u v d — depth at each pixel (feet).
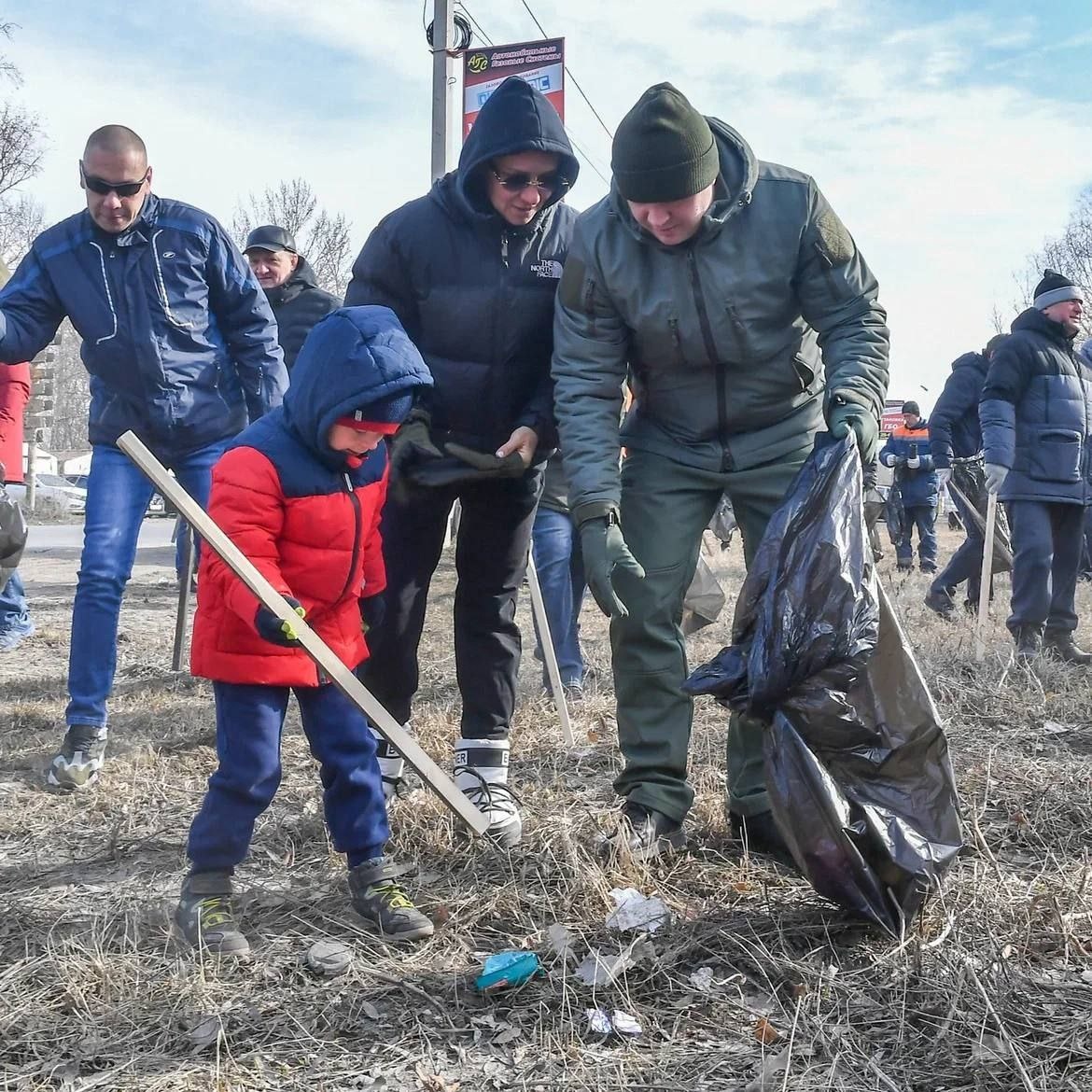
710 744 14.73
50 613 29.76
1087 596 30.96
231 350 14.89
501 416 11.80
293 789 13.56
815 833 8.78
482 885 10.23
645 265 10.53
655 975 8.49
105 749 13.93
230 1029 7.91
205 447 14.67
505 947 9.09
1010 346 20.90
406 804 11.71
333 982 8.56
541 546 18.57
